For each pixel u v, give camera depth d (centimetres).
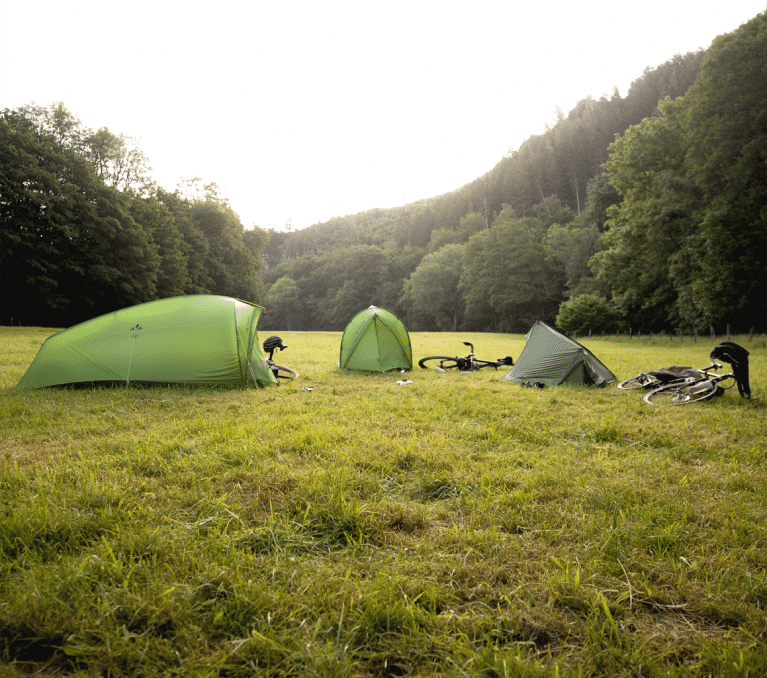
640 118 13600
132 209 4347
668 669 172
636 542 264
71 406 632
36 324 3994
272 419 564
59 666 170
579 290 5784
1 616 182
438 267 8912
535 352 996
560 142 14250
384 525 286
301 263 14775
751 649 181
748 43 2767
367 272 11950
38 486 325
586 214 6694
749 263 2839
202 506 304
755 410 675
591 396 795
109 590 205
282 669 169
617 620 203
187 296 870
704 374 838
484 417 615
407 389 863
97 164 4447
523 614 201
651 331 4606
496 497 330
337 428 520
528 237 7219
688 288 3244
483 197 14112
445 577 230
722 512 306
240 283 6316
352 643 183
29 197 3353
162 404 662
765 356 1812
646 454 446
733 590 219
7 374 934
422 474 385
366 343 1145
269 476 358
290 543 258
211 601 200
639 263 3931
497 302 7356
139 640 176
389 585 215
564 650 184
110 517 278
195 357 818
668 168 3609
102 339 809
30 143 3509
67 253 3681
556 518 295
